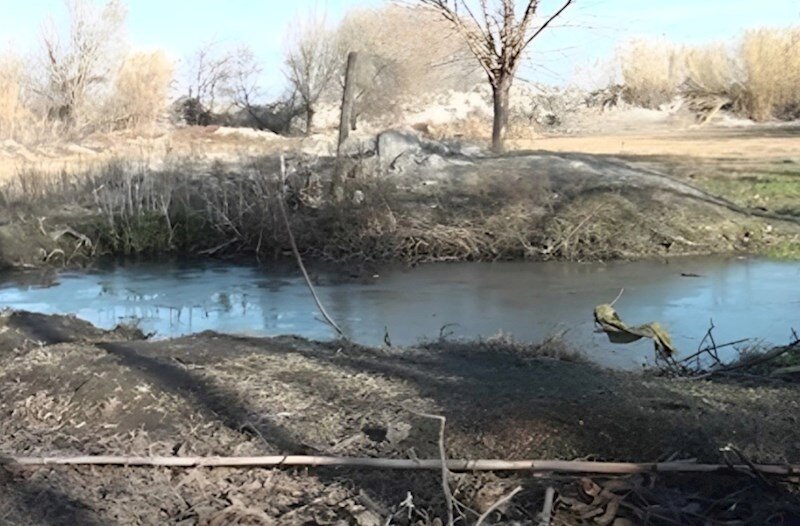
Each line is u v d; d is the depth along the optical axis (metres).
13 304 11.23
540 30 22.05
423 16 25.30
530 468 4.75
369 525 4.33
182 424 5.47
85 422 5.62
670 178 16.78
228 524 4.38
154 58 37.62
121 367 6.31
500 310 10.17
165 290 12.03
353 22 37.50
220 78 40.62
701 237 14.16
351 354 6.89
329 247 14.40
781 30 42.31
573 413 5.23
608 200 14.74
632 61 45.22
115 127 37.31
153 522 4.44
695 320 9.38
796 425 5.15
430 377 6.11
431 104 37.28
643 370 6.83
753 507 4.39
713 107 43.09
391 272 13.09
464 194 15.32
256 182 15.40
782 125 40.19
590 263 13.39
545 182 15.15
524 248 14.01
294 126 39.56
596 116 42.72
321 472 4.87
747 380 6.22
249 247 15.00
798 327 8.93
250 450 5.11
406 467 4.80
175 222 15.45
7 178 18.11
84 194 16.27
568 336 8.57
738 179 19.02
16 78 35.19
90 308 10.88
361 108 36.44
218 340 7.29
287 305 10.77
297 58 38.50
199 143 23.30
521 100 40.06
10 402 5.99
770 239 14.21
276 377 6.16
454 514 4.43
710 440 4.94
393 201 14.79
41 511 4.52
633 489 4.54
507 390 5.75
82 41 36.69
